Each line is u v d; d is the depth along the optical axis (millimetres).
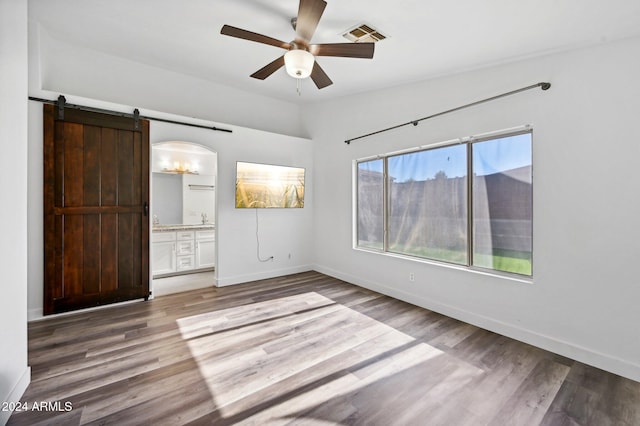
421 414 1682
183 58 3586
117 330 2725
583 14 1859
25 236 1860
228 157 4211
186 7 2506
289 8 2459
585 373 2082
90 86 3521
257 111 4875
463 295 2980
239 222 4332
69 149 3072
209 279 4543
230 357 2273
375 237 4113
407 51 2707
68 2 2508
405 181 3697
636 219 1997
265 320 2982
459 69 2920
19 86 1778
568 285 2297
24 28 1839
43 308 2961
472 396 1838
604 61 2111
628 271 2033
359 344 2490
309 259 5145
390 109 3729
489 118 2758
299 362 2211
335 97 4551
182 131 3818
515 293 2596
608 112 2096
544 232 2424
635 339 2006
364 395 1843
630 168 2014
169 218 5266
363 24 2365
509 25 2107
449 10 2064
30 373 1968
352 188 4359
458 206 3141
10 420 1592
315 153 5055
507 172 2752
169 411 1685
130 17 2715
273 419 1637
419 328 2809
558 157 2338
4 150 1612
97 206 3242
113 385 1911
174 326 2826
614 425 1608
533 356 2307
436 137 3211
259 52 3371
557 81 2334
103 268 3291
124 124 3391
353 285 4254
